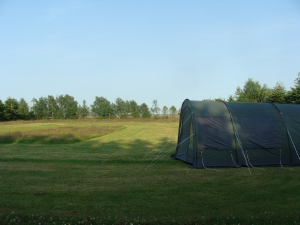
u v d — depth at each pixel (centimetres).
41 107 7481
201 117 1205
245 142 1180
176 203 694
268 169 1115
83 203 694
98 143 2109
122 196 753
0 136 2403
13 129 3659
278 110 1268
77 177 980
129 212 629
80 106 7844
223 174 1030
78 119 7119
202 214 614
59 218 573
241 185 875
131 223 548
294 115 1257
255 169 1117
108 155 1488
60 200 717
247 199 728
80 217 588
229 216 589
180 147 1391
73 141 2192
